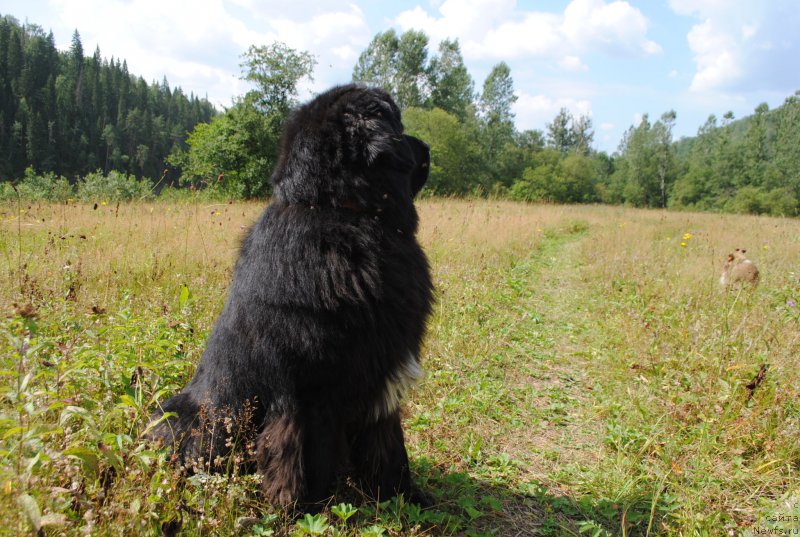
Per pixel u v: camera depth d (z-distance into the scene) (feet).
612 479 9.30
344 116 7.41
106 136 230.68
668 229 52.26
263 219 7.70
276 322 6.92
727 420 10.59
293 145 7.69
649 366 13.89
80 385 8.25
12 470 5.30
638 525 8.23
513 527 8.12
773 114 215.31
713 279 22.44
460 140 147.84
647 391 12.66
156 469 6.75
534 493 9.02
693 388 12.15
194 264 19.26
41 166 198.39
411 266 7.74
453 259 26.58
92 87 283.79
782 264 28.19
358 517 7.74
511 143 210.79
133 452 6.34
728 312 16.05
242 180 84.58
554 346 17.42
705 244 37.58
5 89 227.40
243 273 7.52
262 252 7.25
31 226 23.11
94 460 5.87
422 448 10.22
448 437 10.69
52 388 7.51
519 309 21.29
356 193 7.37
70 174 204.54
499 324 18.63
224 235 25.57
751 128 206.49
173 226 26.18
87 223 25.53
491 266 27.48
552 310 22.39
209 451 7.44
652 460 9.99
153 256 19.04
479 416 11.67
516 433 11.34
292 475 7.20
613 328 17.99
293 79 91.81
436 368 14.14
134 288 16.07
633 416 11.68
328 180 7.34
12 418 6.01
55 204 33.17
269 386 7.21
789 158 183.83
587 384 14.24
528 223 46.91
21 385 5.91
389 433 8.00
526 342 17.62
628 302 21.09
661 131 234.38
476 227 37.65
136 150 235.40
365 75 181.98
